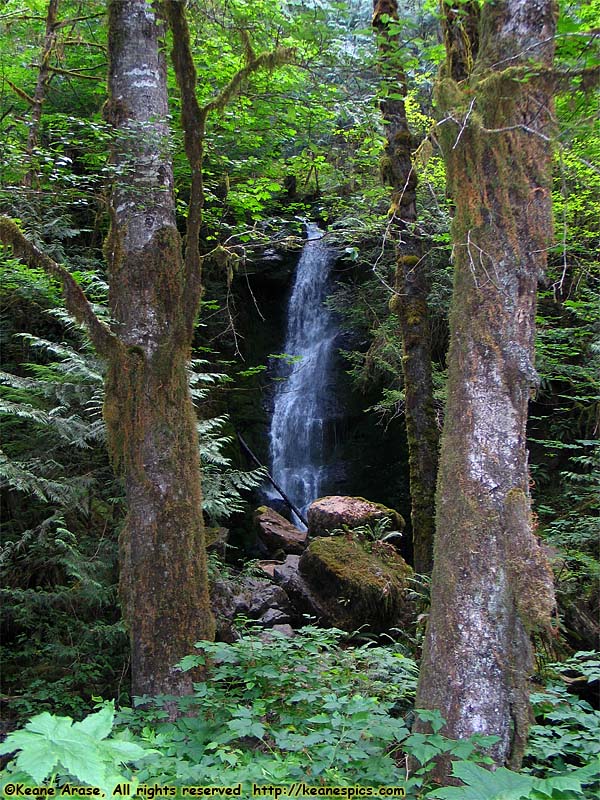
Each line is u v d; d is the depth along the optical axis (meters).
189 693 4.57
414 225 7.06
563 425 10.95
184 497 4.89
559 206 7.74
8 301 7.61
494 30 3.56
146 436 4.86
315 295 14.67
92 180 5.33
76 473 6.79
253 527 12.23
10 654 6.09
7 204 6.06
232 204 8.28
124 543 4.88
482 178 3.42
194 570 4.84
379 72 5.61
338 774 2.90
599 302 8.14
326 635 4.76
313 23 5.21
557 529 7.80
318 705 3.80
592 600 6.61
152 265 5.05
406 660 4.66
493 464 3.30
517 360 3.36
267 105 7.61
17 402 6.66
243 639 4.32
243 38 5.64
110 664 6.05
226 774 2.65
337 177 8.32
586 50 3.51
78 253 8.88
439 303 10.15
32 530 6.24
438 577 3.37
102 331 4.89
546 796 2.08
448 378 3.55
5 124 8.45
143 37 5.35
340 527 8.45
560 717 3.62
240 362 14.01
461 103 3.48
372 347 12.00
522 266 3.41
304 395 14.47
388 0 6.73
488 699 3.16
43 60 7.94
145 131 5.12
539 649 5.58
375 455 13.66
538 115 3.44
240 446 13.45
